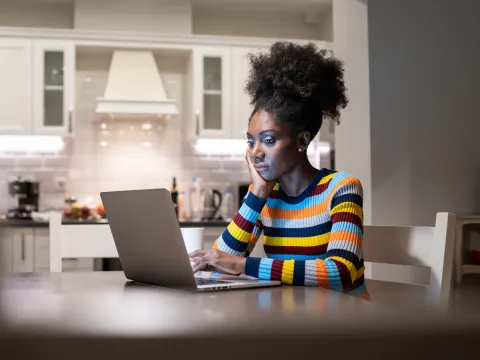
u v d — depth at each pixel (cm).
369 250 150
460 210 243
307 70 128
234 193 471
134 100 425
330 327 19
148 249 103
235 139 438
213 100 438
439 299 35
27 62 415
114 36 426
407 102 238
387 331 19
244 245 135
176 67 469
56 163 452
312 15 485
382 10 237
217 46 439
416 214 238
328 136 457
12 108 412
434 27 242
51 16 455
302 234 130
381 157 235
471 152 246
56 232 174
